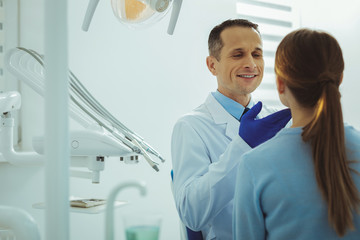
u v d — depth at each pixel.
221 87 1.38
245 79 1.30
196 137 1.24
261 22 2.61
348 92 2.69
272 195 0.69
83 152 1.09
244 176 0.74
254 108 0.98
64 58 0.56
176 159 1.24
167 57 2.23
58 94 0.55
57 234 0.54
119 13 0.90
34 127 1.89
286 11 2.69
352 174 0.68
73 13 1.99
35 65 1.15
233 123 1.32
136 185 0.50
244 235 0.74
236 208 0.76
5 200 1.78
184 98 2.28
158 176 2.19
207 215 1.04
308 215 0.66
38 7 1.91
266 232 0.75
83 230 1.96
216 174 0.99
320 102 0.69
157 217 0.52
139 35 2.15
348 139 0.72
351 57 2.71
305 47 0.72
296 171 0.69
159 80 2.21
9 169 1.79
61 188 0.54
